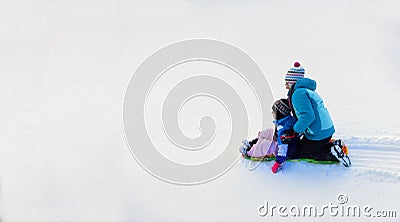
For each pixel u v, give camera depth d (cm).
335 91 816
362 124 652
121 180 505
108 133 643
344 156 532
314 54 1015
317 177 497
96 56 1034
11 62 1005
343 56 1000
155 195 472
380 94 795
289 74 523
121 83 869
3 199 469
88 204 456
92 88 845
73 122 689
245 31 1181
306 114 489
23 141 621
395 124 649
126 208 447
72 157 568
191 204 453
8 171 533
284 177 500
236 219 425
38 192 482
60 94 820
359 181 486
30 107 759
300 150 517
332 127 513
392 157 534
